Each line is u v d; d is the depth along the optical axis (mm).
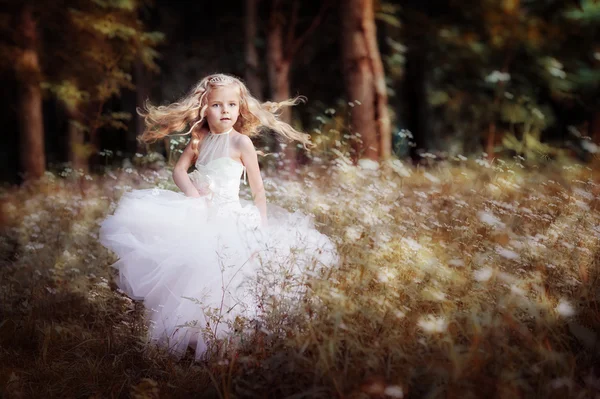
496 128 17484
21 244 6047
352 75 9938
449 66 18078
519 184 5809
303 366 2875
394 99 20547
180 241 3828
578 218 4277
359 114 9820
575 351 3068
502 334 2832
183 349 3678
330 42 19859
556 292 3465
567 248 3865
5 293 4695
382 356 2893
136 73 19250
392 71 17719
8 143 25000
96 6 12289
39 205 7613
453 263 3543
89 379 3486
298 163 7922
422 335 3072
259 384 2875
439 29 17844
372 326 3016
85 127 12219
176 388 3281
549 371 2723
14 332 4145
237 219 3705
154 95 22078
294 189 5793
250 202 4328
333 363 2791
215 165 3998
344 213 4902
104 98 12484
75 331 4047
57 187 8273
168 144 6168
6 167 23656
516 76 17391
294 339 2988
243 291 3686
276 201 5570
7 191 10664
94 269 4988
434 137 20438
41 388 3428
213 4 22891
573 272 3662
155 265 3820
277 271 3498
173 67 22812
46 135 23531
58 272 4848
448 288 3523
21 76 13141
